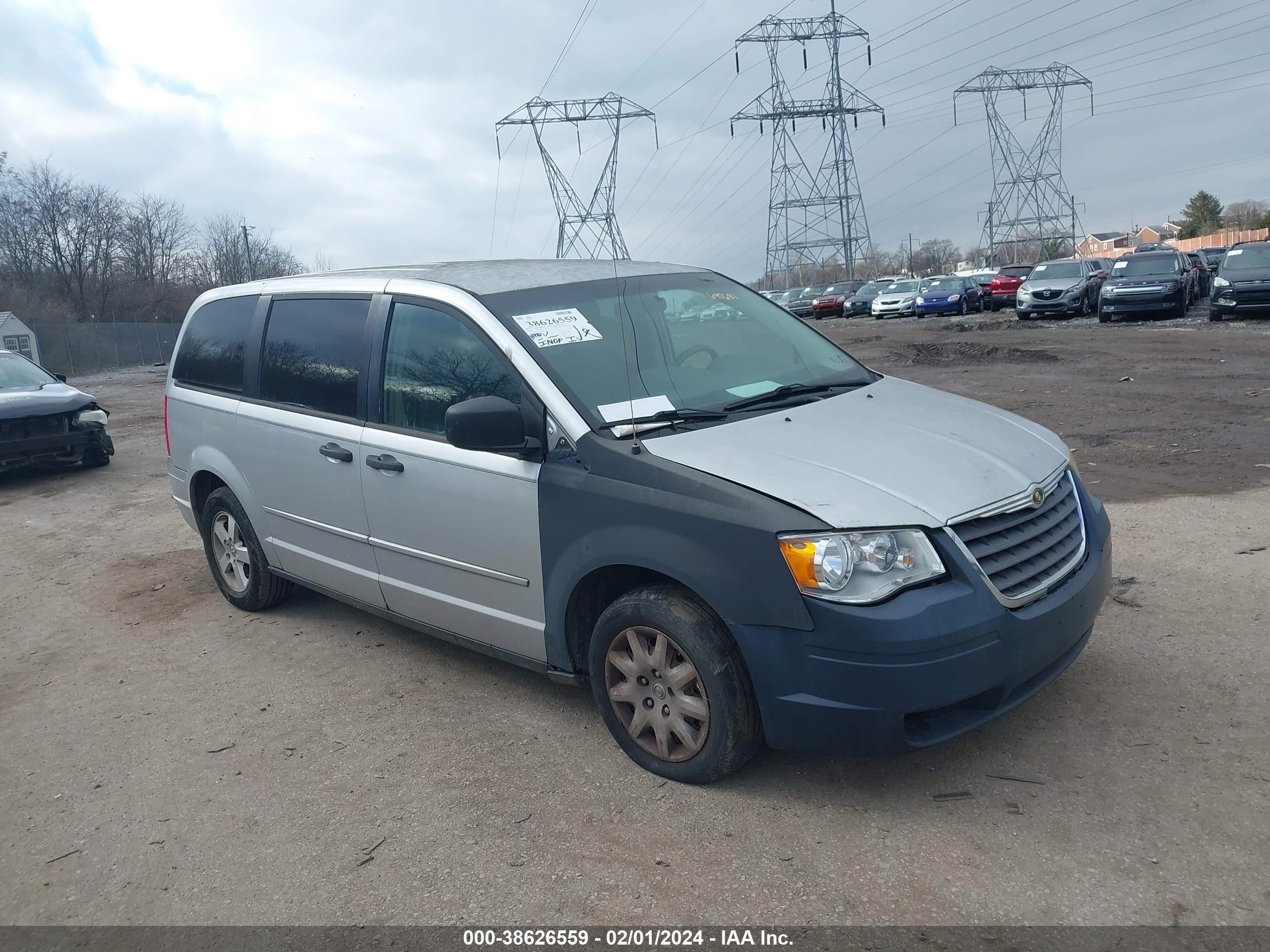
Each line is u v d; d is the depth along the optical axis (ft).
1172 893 8.94
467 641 14.14
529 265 15.25
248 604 19.04
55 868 10.83
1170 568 17.61
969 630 9.82
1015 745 11.78
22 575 23.77
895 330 101.81
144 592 21.48
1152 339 63.16
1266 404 34.86
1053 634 10.66
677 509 10.73
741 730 10.82
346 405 15.19
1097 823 10.10
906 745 9.95
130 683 16.15
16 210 169.27
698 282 15.71
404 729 13.60
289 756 13.05
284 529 17.10
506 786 11.78
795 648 10.05
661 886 9.61
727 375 13.57
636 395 12.42
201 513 19.63
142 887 10.35
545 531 12.15
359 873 10.25
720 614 10.48
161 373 132.26
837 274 251.19
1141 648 14.24
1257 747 11.32
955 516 10.21
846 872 9.61
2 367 40.40
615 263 15.67
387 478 14.26
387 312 14.78
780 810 10.80
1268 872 9.14
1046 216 214.90
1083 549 11.76
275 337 17.08
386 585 14.99
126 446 48.24
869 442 11.46
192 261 210.59
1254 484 23.26
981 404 14.24
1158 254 81.56
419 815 11.29
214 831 11.32
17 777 13.10
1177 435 30.30
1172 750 11.38
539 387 12.31
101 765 13.23
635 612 11.34
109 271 182.70
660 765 11.62
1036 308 90.22
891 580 9.84
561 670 12.67
